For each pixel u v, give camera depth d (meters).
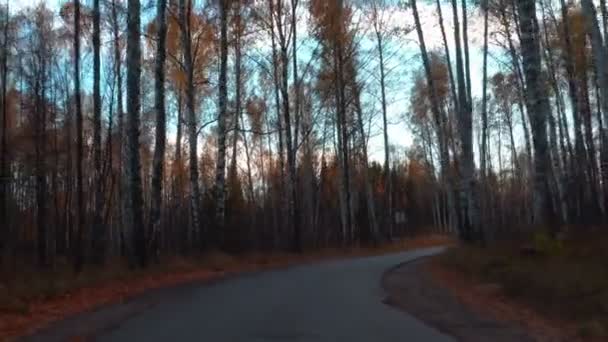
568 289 14.39
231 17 34.12
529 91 20.03
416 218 86.50
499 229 32.91
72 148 46.69
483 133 46.31
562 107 39.81
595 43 21.41
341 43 41.50
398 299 16.14
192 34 33.44
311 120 45.59
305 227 51.16
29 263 29.11
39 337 11.71
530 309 14.34
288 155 38.66
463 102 29.83
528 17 19.88
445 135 44.59
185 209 48.03
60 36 39.62
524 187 69.81
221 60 31.55
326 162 57.94
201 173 51.97
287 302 15.52
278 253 34.97
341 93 44.47
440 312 14.15
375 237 48.97
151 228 24.12
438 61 41.59
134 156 22.61
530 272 16.45
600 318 12.38
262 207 57.34
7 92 41.06
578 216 27.69
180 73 34.28
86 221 45.69
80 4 28.81
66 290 17.19
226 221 32.12
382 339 11.08
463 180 29.55
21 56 39.06
